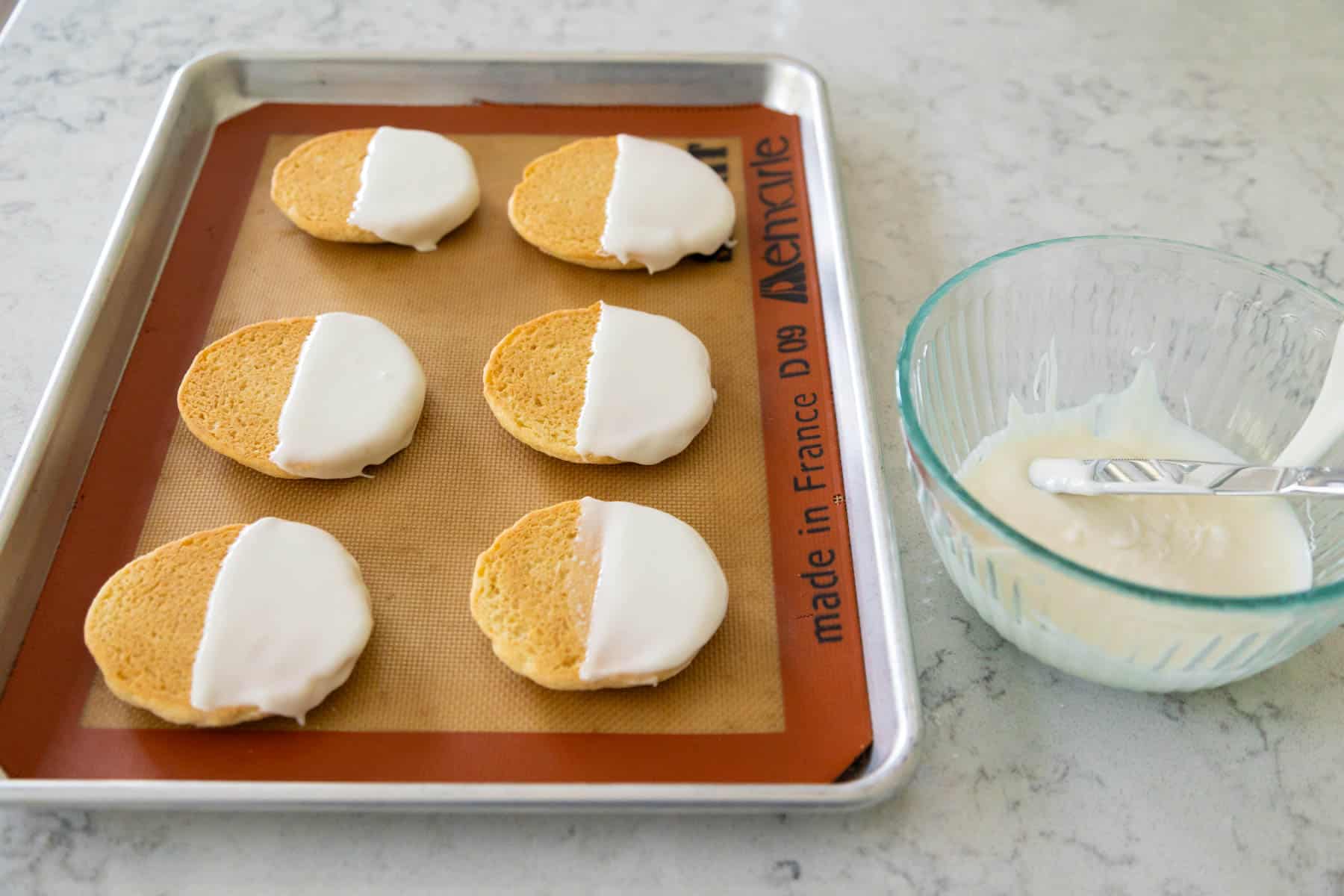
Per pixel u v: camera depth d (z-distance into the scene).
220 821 0.44
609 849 0.44
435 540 0.51
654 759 0.45
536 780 0.44
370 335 0.56
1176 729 0.47
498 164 0.65
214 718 0.45
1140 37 0.75
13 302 0.58
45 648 0.47
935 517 0.45
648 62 0.67
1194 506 0.48
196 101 0.65
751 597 0.49
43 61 0.70
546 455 0.54
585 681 0.46
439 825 0.44
